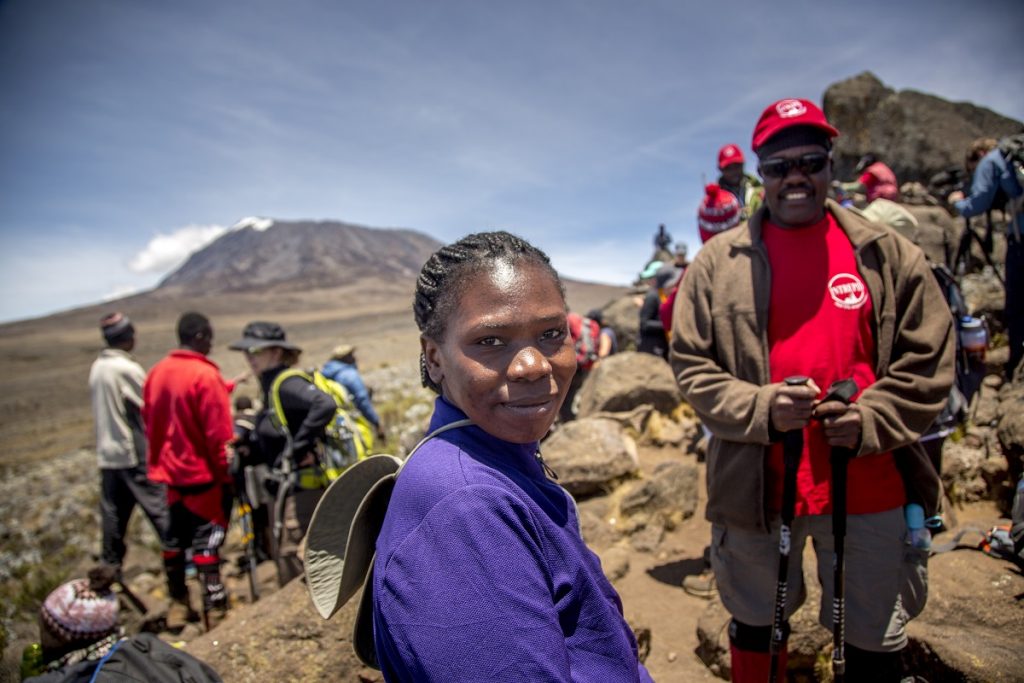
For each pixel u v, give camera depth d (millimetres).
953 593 2744
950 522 3428
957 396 2924
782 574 2064
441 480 1057
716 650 2953
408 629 957
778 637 2074
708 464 2363
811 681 2770
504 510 1013
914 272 2076
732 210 4684
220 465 4758
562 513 1200
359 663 2836
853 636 2109
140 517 7879
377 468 1357
